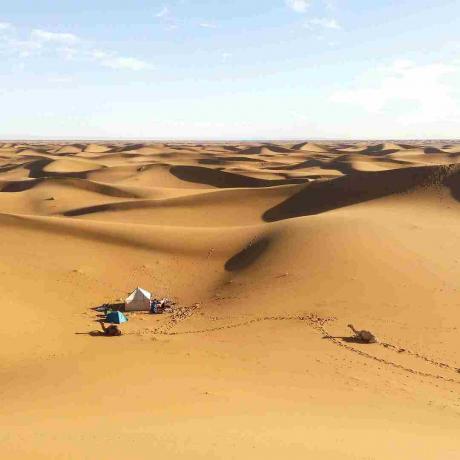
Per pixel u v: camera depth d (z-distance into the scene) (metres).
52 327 25.08
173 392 16.17
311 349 21.97
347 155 128.62
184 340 23.69
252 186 91.94
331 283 30.03
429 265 32.47
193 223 59.97
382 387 18.17
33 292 31.05
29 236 42.03
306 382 18.28
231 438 11.13
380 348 22.09
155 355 21.03
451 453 11.19
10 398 15.68
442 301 27.42
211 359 20.72
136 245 41.38
